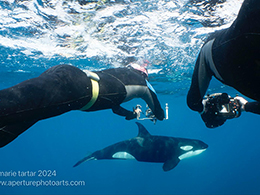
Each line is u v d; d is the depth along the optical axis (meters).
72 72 2.07
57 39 6.45
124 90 2.57
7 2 4.86
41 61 8.48
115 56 7.62
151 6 5.06
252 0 1.33
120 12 5.25
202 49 1.94
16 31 5.98
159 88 14.49
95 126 49.22
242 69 1.48
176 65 8.79
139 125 9.02
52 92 1.84
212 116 2.38
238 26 1.44
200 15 5.28
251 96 1.57
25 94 1.70
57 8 5.09
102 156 9.15
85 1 4.89
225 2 4.86
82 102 2.11
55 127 42.00
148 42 6.57
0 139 2.00
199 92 2.05
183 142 9.41
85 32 6.06
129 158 8.59
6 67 9.54
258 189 31.55
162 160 8.32
